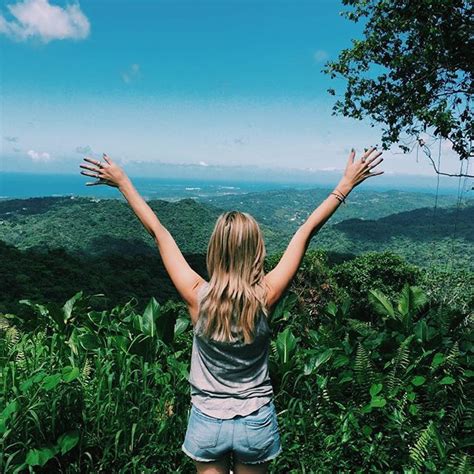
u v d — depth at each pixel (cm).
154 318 430
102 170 198
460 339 444
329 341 439
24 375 323
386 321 458
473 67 941
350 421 320
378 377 353
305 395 359
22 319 519
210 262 178
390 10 988
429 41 933
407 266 1689
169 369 364
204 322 176
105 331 443
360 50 1020
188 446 184
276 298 182
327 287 889
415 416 331
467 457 285
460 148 980
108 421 300
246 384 179
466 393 363
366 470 302
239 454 180
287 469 308
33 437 277
